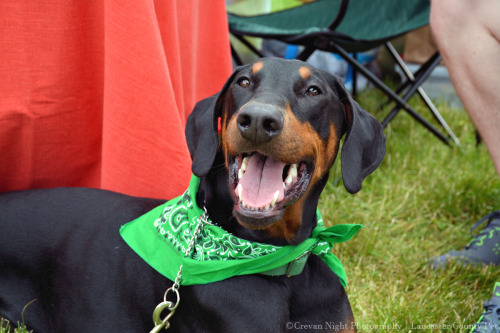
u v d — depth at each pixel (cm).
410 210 379
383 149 233
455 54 318
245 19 522
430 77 693
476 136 465
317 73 221
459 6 313
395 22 456
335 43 403
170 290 223
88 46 288
